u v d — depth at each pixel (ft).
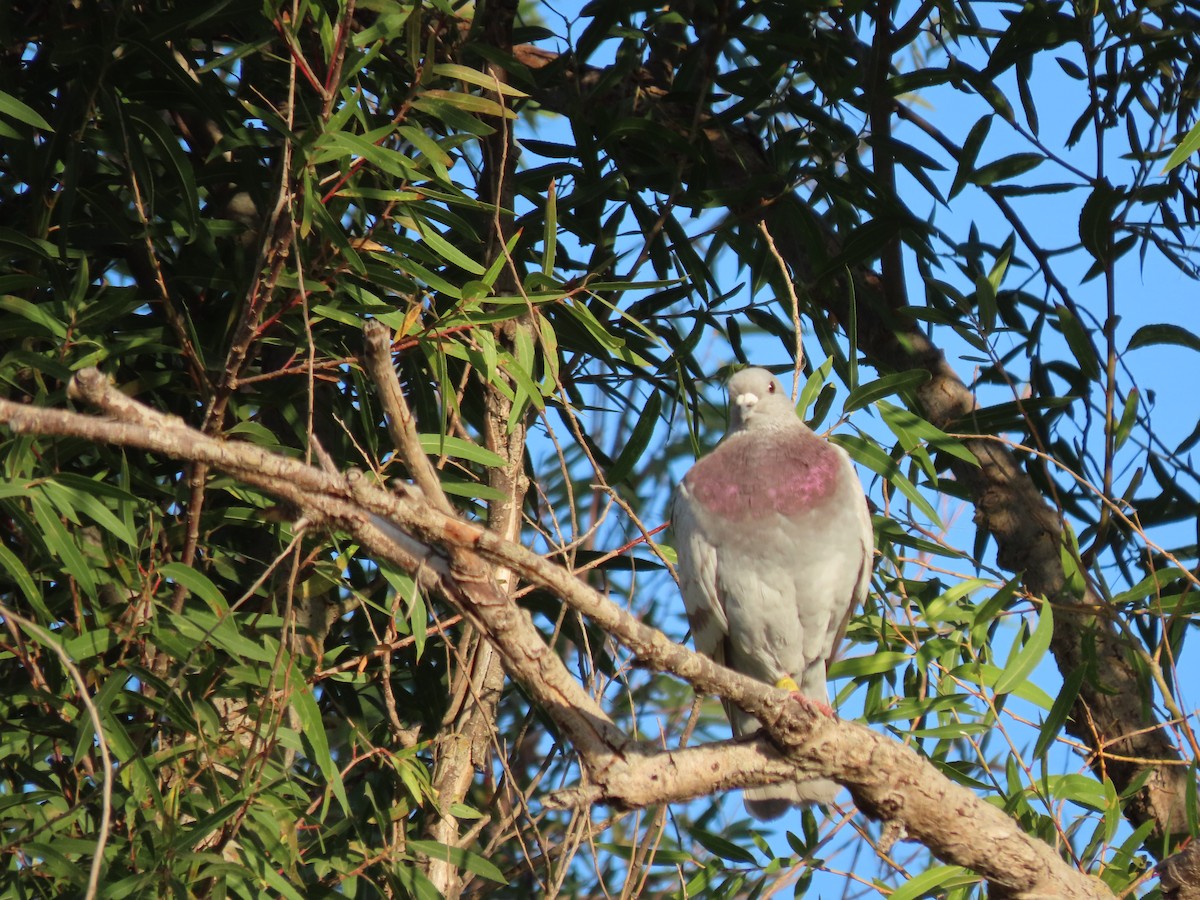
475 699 24.81
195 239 25.63
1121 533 30.71
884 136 31.35
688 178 31.48
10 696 23.00
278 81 27.73
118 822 22.52
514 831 25.55
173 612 23.20
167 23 24.48
